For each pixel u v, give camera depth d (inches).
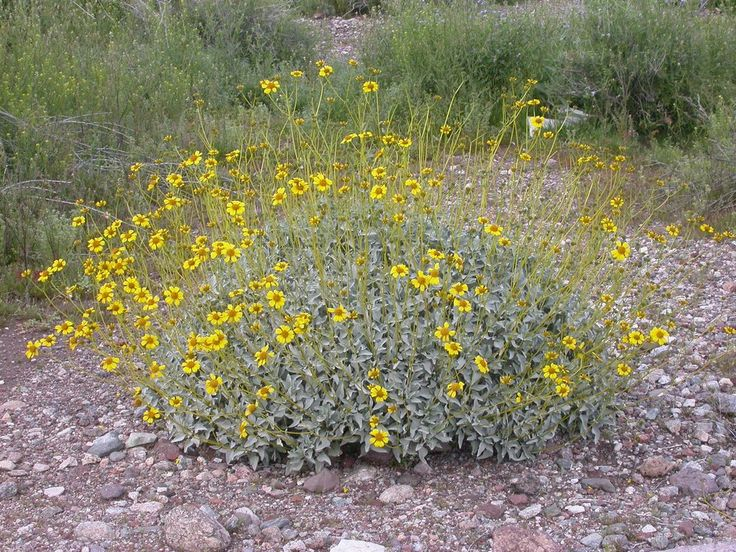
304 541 123.0
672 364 171.6
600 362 147.8
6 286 208.2
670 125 304.8
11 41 322.0
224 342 130.3
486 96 330.3
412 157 274.8
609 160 280.2
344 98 322.7
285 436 137.9
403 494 133.6
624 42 317.1
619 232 183.9
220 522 127.0
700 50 315.0
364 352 138.0
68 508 132.6
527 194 175.3
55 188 243.6
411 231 154.1
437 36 351.3
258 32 402.3
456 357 138.6
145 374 161.5
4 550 121.9
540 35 353.1
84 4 399.2
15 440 154.1
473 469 141.1
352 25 495.5
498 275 151.3
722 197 246.7
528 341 142.7
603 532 122.1
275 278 140.5
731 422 153.9
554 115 319.3
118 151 264.7
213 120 293.6
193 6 413.1
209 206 166.4
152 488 137.9
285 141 283.1
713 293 202.2
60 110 277.0
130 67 331.0
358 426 139.3
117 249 164.4
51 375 177.3
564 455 144.1
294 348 142.1
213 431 147.6
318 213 158.7
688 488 132.9
